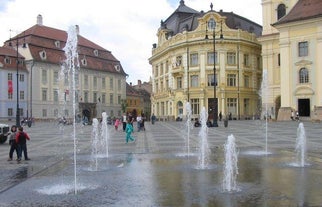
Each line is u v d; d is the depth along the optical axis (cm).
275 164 1414
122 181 1123
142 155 1750
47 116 8100
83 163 1524
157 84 8719
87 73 8925
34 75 7844
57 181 1146
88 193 977
